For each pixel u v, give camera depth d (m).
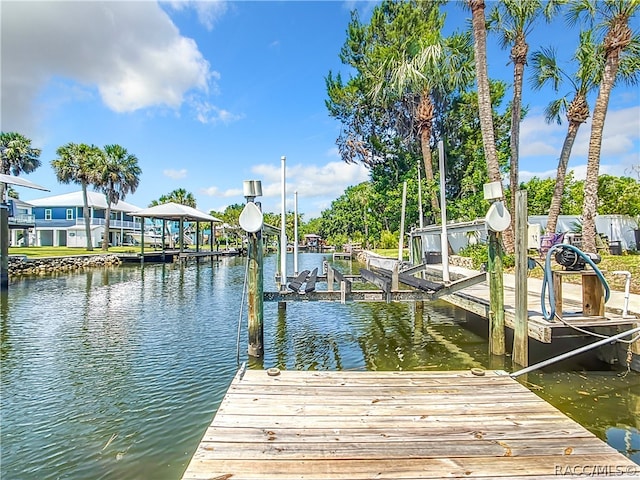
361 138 22.86
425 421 2.80
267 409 2.97
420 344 6.41
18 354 5.81
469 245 16.12
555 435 2.60
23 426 3.63
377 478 2.12
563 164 13.44
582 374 4.79
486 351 5.98
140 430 3.54
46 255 20.81
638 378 4.59
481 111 11.77
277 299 6.01
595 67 12.61
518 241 4.87
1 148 28.33
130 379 4.79
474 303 6.36
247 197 5.33
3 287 12.45
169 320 8.20
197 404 4.08
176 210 24.72
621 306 5.98
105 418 3.78
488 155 11.69
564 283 9.99
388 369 5.22
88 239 28.14
